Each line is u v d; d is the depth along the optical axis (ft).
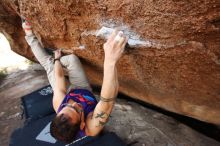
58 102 8.07
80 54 8.39
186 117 9.64
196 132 8.95
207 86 6.40
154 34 5.91
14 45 11.51
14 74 15.92
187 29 5.36
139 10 5.72
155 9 5.46
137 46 6.39
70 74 8.43
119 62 7.58
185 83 6.70
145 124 9.26
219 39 5.24
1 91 14.14
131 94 9.48
